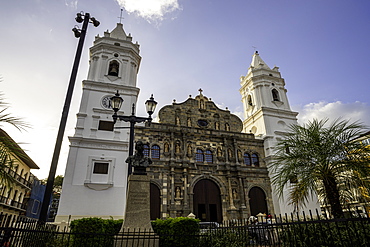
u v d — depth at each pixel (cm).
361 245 759
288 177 1256
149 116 1633
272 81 4459
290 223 852
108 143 3055
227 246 1312
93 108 3234
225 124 3972
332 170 1169
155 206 3016
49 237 1116
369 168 1086
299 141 1262
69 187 2725
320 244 903
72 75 1416
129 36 3972
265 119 4016
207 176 3369
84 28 1596
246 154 3762
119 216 2730
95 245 1383
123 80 3572
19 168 3997
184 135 3494
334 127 1214
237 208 3303
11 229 791
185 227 1484
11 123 845
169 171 3216
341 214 1079
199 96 4009
